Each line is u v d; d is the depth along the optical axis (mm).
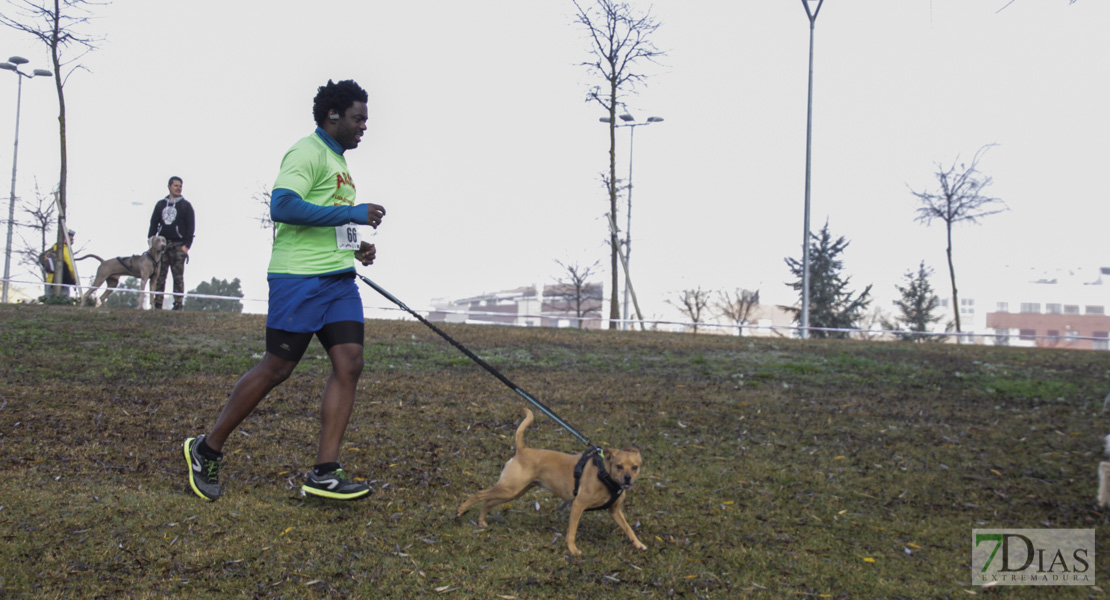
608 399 7930
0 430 5535
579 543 4238
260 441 5781
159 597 3283
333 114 4539
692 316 34531
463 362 9789
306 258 4367
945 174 30438
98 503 4262
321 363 9109
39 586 3291
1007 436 6805
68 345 9188
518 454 4434
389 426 6477
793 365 10445
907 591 3803
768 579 3859
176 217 14758
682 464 5816
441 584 3586
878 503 5125
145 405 6652
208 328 11336
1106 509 5086
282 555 3764
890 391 8836
